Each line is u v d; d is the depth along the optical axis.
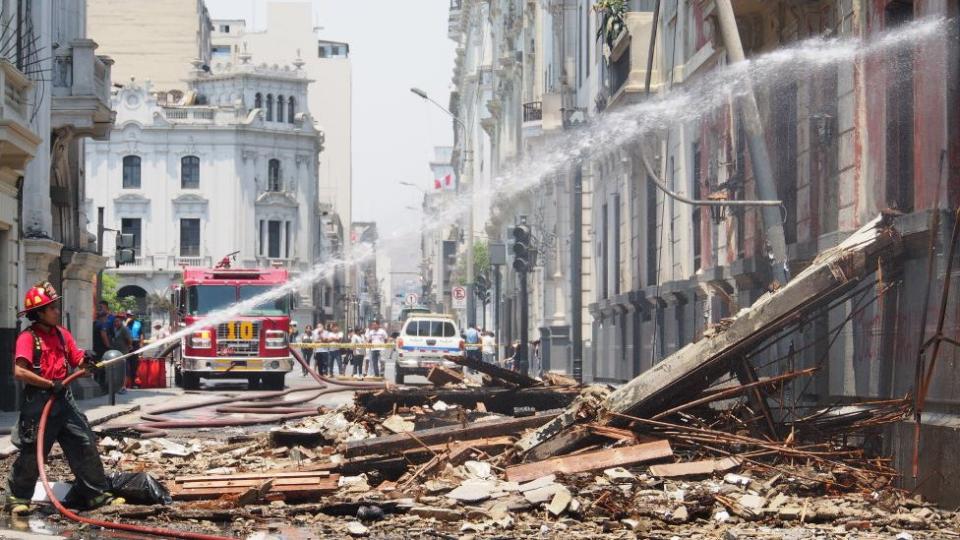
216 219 169.75
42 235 44.81
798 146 30.72
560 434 21.33
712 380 22.45
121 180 169.38
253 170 171.50
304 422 33.41
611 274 60.41
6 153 37.72
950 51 20.72
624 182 56.50
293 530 16.72
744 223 35.72
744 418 22.78
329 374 87.44
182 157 170.00
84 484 18.42
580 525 16.95
